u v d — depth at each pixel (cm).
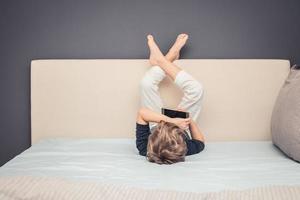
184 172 161
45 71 238
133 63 237
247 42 247
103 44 248
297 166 172
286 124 183
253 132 238
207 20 245
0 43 249
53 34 248
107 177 154
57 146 212
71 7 246
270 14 245
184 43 232
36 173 159
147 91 225
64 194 116
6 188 118
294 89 190
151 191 121
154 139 178
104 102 239
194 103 221
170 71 220
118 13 246
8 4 247
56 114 239
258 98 238
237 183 146
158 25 246
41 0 246
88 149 206
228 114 238
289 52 248
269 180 150
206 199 117
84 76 238
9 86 252
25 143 256
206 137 239
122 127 239
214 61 237
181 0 244
